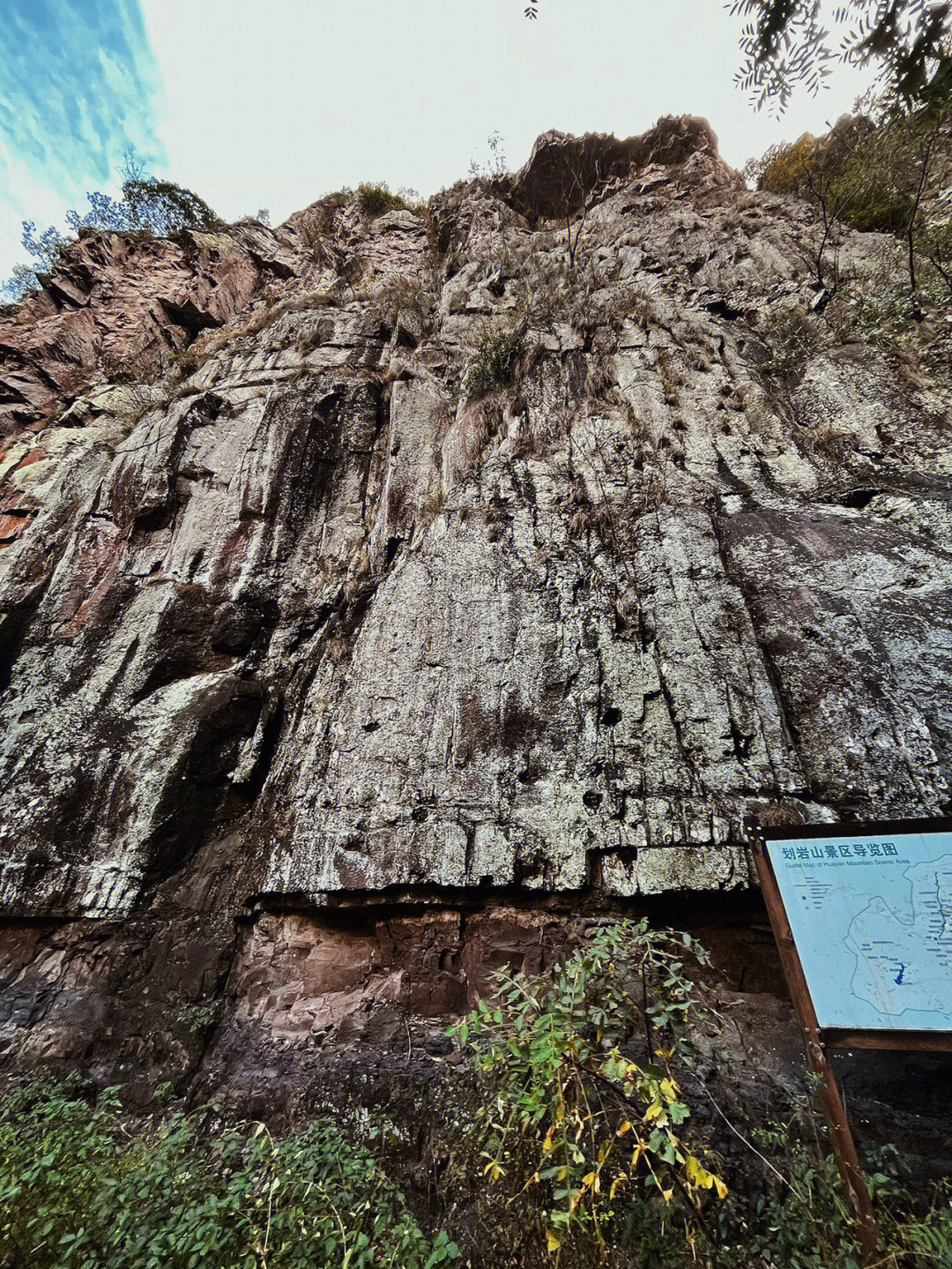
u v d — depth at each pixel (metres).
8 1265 2.62
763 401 7.39
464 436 8.06
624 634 5.48
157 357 14.13
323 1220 2.74
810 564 5.34
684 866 4.26
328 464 8.70
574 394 7.97
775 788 4.37
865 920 2.92
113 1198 2.80
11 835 5.75
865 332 7.91
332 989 4.87
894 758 4.23
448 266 14.34
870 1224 2.48
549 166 16.72
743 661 5.00
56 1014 4.96
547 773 4.96
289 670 6.89
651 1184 2.80
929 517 5.53
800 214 11.80
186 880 5.67
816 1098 3.47
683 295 9.87
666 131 16.33
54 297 16.23
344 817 5.22
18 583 8.15
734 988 4.18
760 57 3.75
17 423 13.51
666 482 6.55
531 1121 2.65
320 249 17.56
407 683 5.78
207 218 21.86
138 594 7.65
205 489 8.65
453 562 6.39
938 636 4.60
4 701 6.95
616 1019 2.84
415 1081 4.11
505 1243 2.78
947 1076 3.53
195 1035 4.76
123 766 6.09
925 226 10.13
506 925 4.58
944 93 3.68
